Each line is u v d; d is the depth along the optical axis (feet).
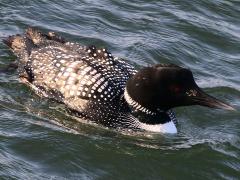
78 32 56.13
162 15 61.46
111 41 55.83
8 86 47.52
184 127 47.11
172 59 55.42
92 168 41.37
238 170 43.09
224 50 58.70
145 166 42.39
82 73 45.73
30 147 42.11
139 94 44.60
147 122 45.27
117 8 60.90
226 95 51.72
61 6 59.16
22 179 38.73
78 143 43.27
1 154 40.75
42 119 45.01
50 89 46.42
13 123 44.09
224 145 45.29
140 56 54.49
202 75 54.19
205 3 64.69
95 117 45.11
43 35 50.08
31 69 47.52
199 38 59.41
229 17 63.82
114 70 46.52
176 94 44.47
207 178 42.11
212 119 48.57
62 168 40.75
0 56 50.31
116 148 43.52
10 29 54.44
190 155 43.88
